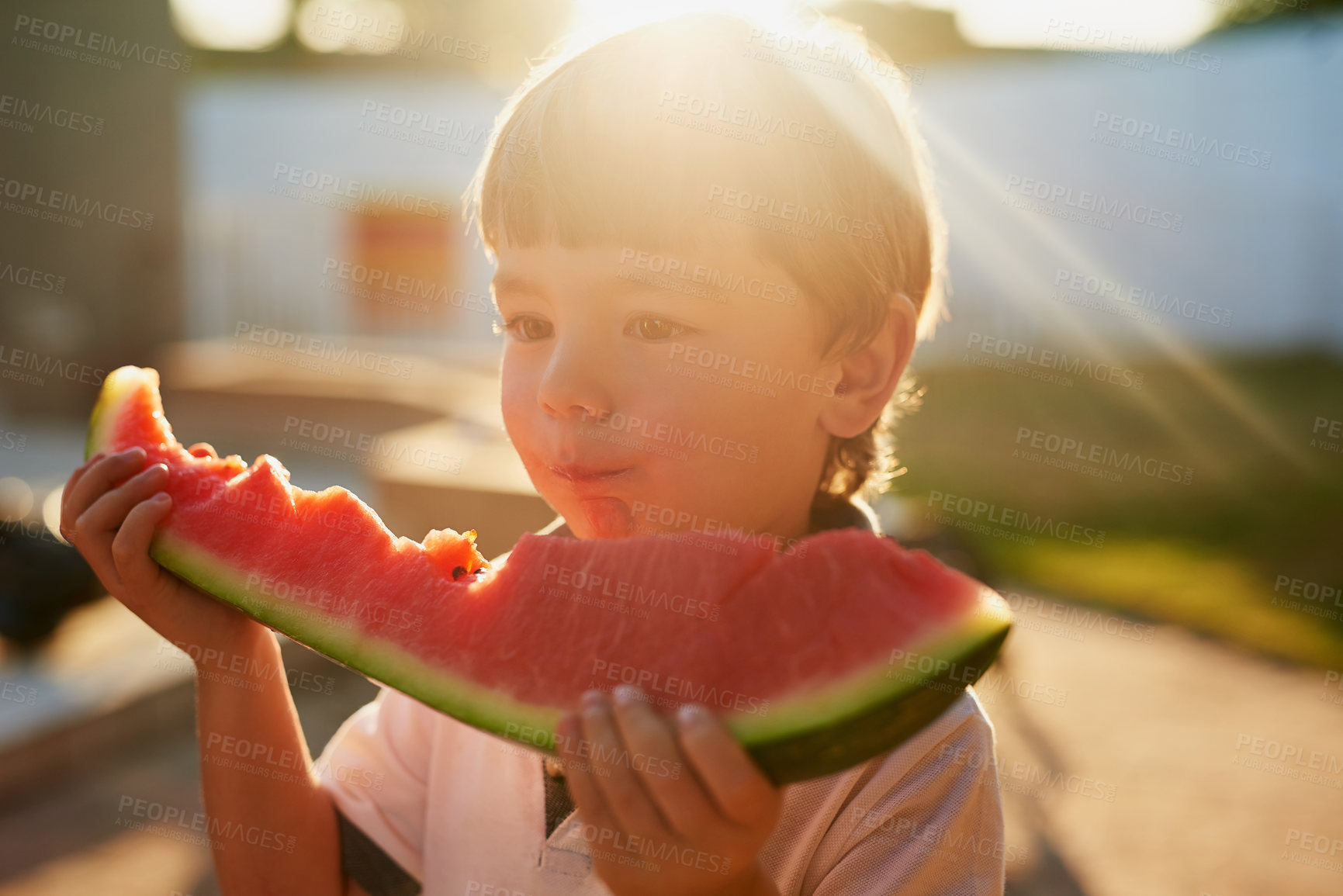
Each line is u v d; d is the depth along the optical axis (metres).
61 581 5.55
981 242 14.98
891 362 1.52
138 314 11.86
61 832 4.25
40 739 4.65
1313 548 8.14
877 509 6.93
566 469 1.35
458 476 5.71
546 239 1.34
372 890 1.71
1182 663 6.47
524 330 1.44
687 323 1.32
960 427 12.32
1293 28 14.26
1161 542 8.60
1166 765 5.11
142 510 1.37
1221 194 14.70
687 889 1.03
